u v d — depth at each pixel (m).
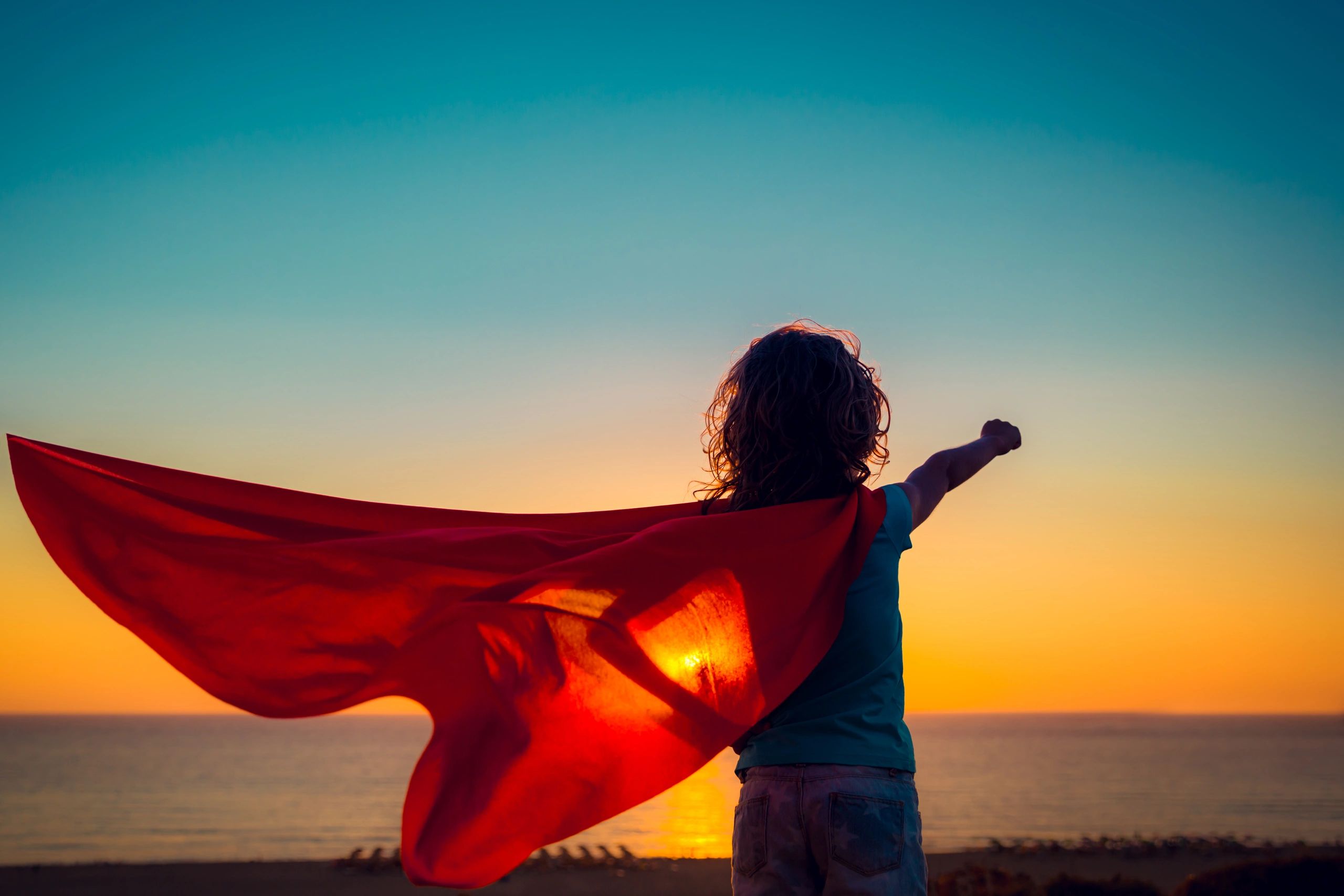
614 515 2.42
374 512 2.28
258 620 1.99
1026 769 122.62
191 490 2.20
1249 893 13.38
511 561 2.00
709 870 26.30
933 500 2.16
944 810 69.00
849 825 1.67
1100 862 26.53
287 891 22.05
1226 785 94.56
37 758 151.75
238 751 180.75
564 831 1.64
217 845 47.53
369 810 71.50
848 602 1.82
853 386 1.94
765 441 1.92
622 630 1.72
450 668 1.69
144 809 72.81
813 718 1.76
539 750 1.67
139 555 2.07
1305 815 62.19
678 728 1.70
